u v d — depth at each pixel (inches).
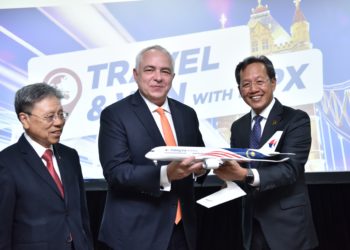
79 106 141.3
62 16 143.0
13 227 69.0
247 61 92.3
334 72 139.9
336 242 144.1
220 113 141.0
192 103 141.7
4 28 141.9
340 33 140.7
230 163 78.1
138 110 81.5
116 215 77.8
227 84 141.5
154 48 83.1
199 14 143.2
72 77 141.9
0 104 139.3
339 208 145.3
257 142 91.8
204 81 141.9
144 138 79.6
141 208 77.2
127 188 75.3
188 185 84.0
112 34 142.9
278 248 81.6
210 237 146.3
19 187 69.2
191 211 83.0
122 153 77.6
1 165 69.4
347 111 138.5
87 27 143.1
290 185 85.4
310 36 141.3
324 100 139.3
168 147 76.1
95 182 138.2
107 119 81.2
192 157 71.7
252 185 79.7
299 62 141.2
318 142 137.9
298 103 139.9
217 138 140.6
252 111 97.8
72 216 74.5
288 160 83.7
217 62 142.1
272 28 142.2
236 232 144.0
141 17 143.2
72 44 142.6
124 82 142.1
